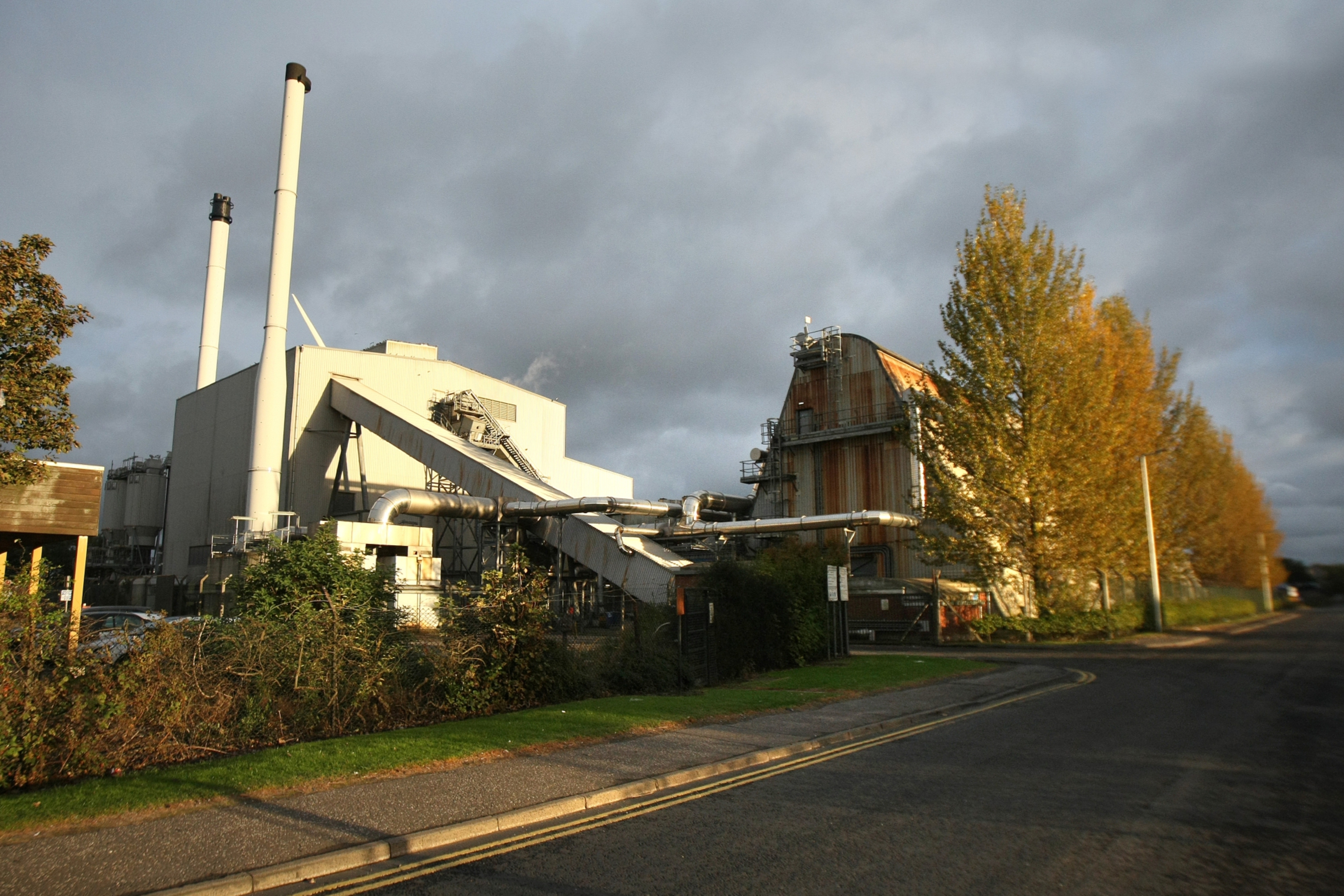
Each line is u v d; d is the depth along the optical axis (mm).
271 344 44375
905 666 23312
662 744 11391
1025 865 6270
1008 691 17719
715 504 49875
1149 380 39156
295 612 15148
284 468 51188
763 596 22375
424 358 59438
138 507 80625
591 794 8562
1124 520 34156
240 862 6441
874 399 48219
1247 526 66250
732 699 15969
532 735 11719
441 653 13859
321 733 11867
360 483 53656
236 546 41312
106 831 7227
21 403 13234
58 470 16953
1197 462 48219
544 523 41875
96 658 9945
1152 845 6746
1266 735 11930
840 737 12281
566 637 17234
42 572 10430
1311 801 8164
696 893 5758
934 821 7566
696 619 19438
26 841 6957
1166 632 37656
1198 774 9383
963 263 35031
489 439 55531
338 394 53219
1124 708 15055
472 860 6691
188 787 8672
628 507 40562
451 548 55281
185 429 63688
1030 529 33000
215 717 10844
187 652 11180
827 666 23578
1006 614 41469
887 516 39000
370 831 7227
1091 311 34781
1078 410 32719
